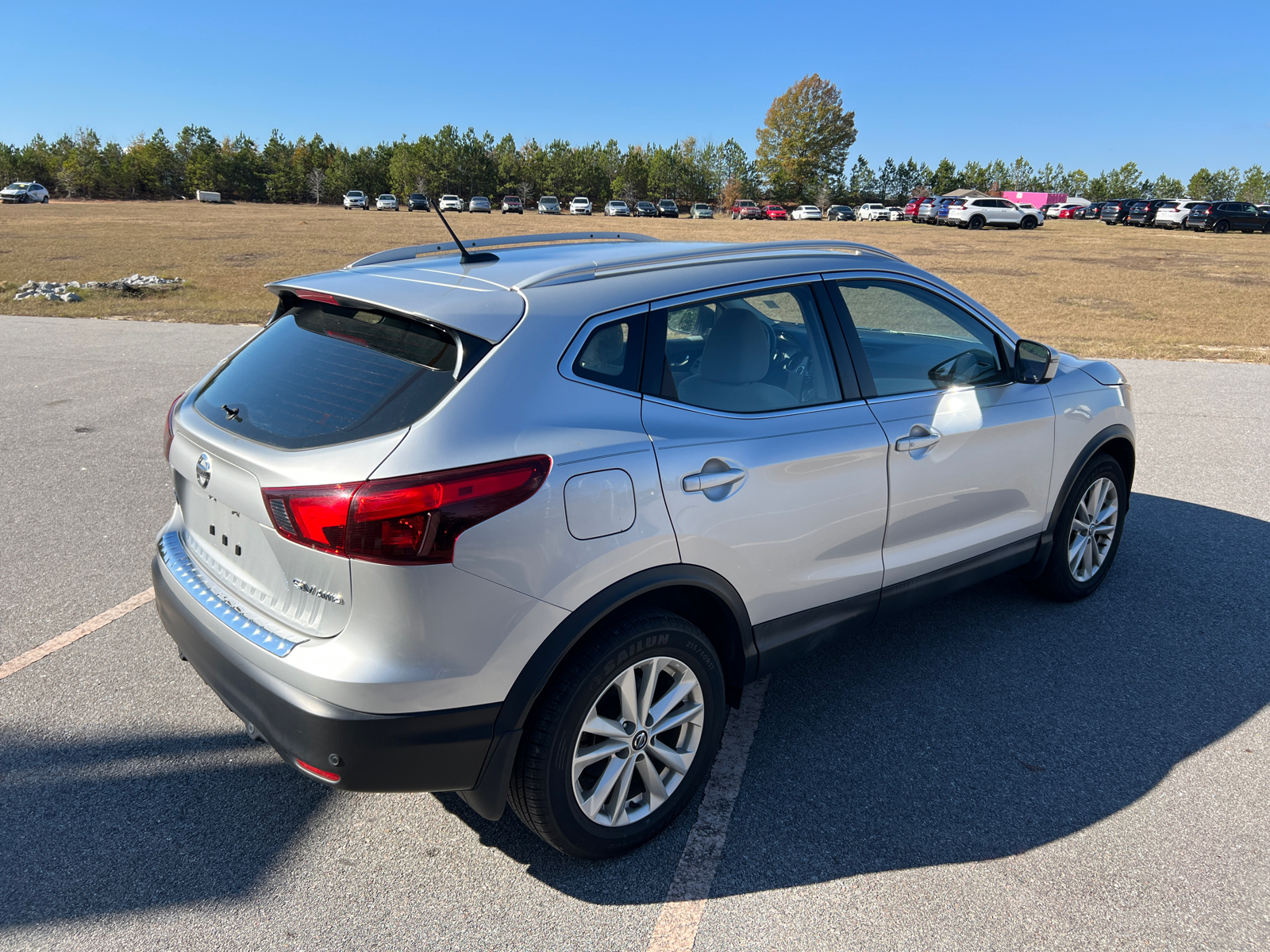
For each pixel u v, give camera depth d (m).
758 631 2.82
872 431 3.02
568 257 2.87
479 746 2.22
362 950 2.21
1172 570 4.58
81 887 2.40
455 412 2.16
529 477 2.17
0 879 2.42
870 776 2.92
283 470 2.15
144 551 4.67
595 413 2.37
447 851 2.58
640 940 2.25
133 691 3.38
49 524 5.02
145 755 2.99
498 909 2.35
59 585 4.27
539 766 2.30
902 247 34.91
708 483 2.52
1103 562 4.27
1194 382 9.50
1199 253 33.31
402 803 2.80
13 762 2.94
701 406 2.62
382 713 2.11
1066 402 3.80
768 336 2.85
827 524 2.90
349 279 2.74
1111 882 2.44
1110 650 3.76
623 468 2.35
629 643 2.38
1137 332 13.75
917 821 2.70
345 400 2.29
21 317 13.57
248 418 2.43
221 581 2.55
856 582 3.07
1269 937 2.25
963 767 2.96
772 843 2.61
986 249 34.50
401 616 2.08
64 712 3.23
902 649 3.78
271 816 2.71
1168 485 5.95
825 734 3.16
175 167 109.00
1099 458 4.03
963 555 3.47
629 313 2.53
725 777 2.92
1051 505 3.85
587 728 2.38
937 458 3.24
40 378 8.95
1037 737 3.14
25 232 37.78
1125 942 2.23
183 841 2.60
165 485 5.71
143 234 36.91
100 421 7.27
